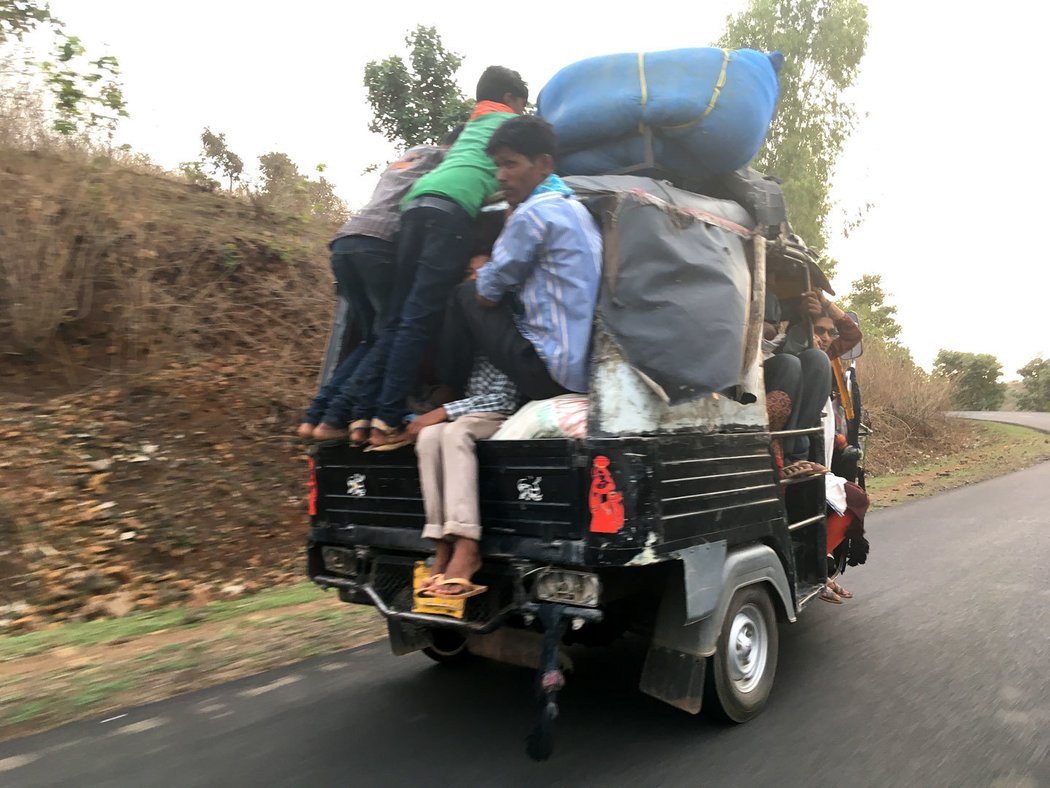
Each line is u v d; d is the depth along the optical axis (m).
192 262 10.41
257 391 9.26
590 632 3.92
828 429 5.41
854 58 19.89
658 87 3.83
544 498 3.22
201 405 8.69
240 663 4.68
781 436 4.35
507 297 3.34
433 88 14.37
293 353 10.23
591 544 3.06
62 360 8.48
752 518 3.76
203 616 5.71
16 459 7.03
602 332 3.16
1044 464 16.88
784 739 3.62
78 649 4.93
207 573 6.77
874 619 5.54
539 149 3.38
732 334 3.52
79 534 6.58
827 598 5.42
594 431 3.09
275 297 10.91
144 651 4.88
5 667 4.59
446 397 3.85
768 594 3.96
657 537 3.08
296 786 3.24
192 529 7.14
